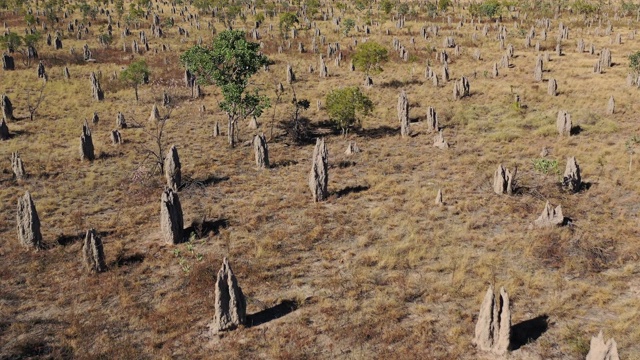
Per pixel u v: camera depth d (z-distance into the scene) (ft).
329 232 109.50
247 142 171.32
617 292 85.10
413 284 89.92
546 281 88.84
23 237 102.17
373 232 108.68
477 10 407.85
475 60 278.05
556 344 73.87
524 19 410.72
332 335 77.92
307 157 157.89
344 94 170.09
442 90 221.87
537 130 166.09
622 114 177.99
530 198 121.29
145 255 102.06
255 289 90.12
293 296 87.86
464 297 85.87
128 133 179.22
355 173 142.82
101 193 132.46
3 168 145.59
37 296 88.84
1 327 80.23
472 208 117.29
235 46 158.61
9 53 293.43
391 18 428.15
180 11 469.57
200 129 185.06
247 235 109.09
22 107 204.85
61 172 145.38
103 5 485.97
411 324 79.97
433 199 122.62
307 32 369.91
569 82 221.46
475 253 99.09
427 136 171.01
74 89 232.12
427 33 351.46
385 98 213.25
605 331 75.41
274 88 231.71
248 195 130.62
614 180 127.95
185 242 106.93
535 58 274.77
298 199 126.31
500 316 72.28
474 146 159.12
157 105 213.66
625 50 284.00
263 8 490.49
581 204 117.39
